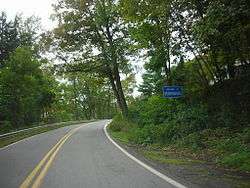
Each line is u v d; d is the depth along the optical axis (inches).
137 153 738.8
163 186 410.6
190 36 865.5
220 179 442.3
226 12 555.2
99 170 532.4
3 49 2180.1
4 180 477.7
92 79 1852.9
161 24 914.1
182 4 759.7
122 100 1708.9
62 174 506.9
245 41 692.1
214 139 738.2
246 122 778.2
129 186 418.0
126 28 1581.0
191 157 658.8
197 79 1079.0
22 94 1814.7
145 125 1141.1
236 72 945.5
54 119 2637.8
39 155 741.9
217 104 920.3
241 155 545.6
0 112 1792.6
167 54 1027.9
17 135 1302.9
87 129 1708.9
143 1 880.9
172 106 1069.1
